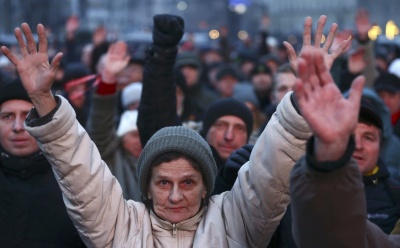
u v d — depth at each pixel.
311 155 2.81
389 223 4.32
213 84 13.58
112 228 3.55
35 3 23.58
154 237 3.58
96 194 3.47
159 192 3.53
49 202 4.11
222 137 5.38
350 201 2.81
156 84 4.57
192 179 3.52
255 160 3.40
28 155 4.21
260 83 10.44
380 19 59.16
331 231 2.84
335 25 3.39
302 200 2.83
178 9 83.12
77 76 8.32
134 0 73.00
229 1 48.91
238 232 3.55
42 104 3.38
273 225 3.45
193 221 3.56
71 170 3.43
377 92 8.02
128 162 5.66
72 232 4.07
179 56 10.12
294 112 3.23
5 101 4.29
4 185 4.16
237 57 18.78
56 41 17.97
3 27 23.14
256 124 7.99
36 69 3.39
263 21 18.08
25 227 4.08
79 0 35.22
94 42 11.10
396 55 13.29
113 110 5.59
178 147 3.49
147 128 4.61
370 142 4.31
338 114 2.77
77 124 3.46
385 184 4.43
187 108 7.74
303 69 2.77
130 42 24.75
